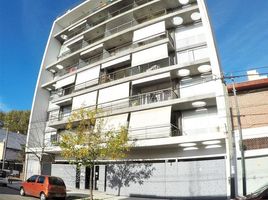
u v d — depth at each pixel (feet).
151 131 82.94
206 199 69.67
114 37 106.63
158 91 89.30
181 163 75.00
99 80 106.32
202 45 89.56
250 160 68.18
